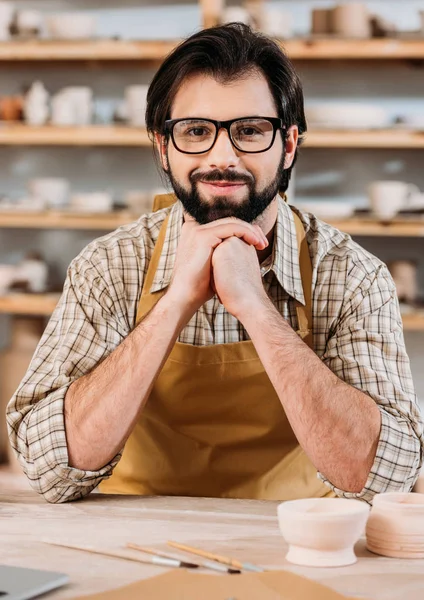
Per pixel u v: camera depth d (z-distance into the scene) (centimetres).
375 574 108
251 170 172
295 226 190
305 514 112
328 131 376
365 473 152
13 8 404
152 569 110
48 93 433
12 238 447
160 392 178
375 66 412
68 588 103
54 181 402
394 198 376
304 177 425
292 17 397
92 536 125
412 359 424
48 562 113
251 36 174
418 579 107
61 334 180
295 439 181
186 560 112
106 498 153
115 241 191
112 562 113
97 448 156
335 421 153
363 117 373
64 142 397
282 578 102
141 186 438
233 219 172
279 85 175
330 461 153
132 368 160
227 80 169
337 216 380
